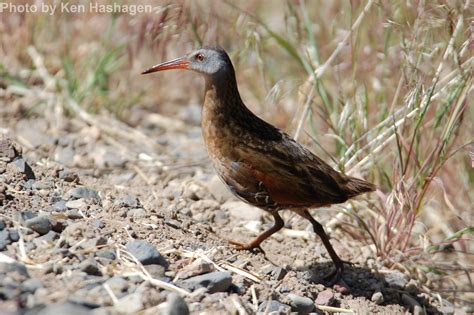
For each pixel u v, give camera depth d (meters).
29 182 10.47
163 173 13.80
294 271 10.22
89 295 7.77
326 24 15.89
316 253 11.39
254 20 14.67
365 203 12.55
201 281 8.55
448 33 11.90
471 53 11.77
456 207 13.31
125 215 10.21
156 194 12.52
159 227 10.13
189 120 17.08
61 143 14.37
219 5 15.08
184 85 17.94
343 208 11.98
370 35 13.83
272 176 10.11
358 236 12.35
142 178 13.44
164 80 17.69
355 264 11.40
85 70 16.20
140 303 7.69
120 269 8.51
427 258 11.84
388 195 11.91
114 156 14.24
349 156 12.39
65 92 15.78
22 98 15.67
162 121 16.70
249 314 8.28
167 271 8.85
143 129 16.22
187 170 14.05
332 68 14.18
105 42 16.11
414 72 11.45
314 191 10.11
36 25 16.50
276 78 15.71
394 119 11.21
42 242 8.73
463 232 11.47
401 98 12.97
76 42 16.66
